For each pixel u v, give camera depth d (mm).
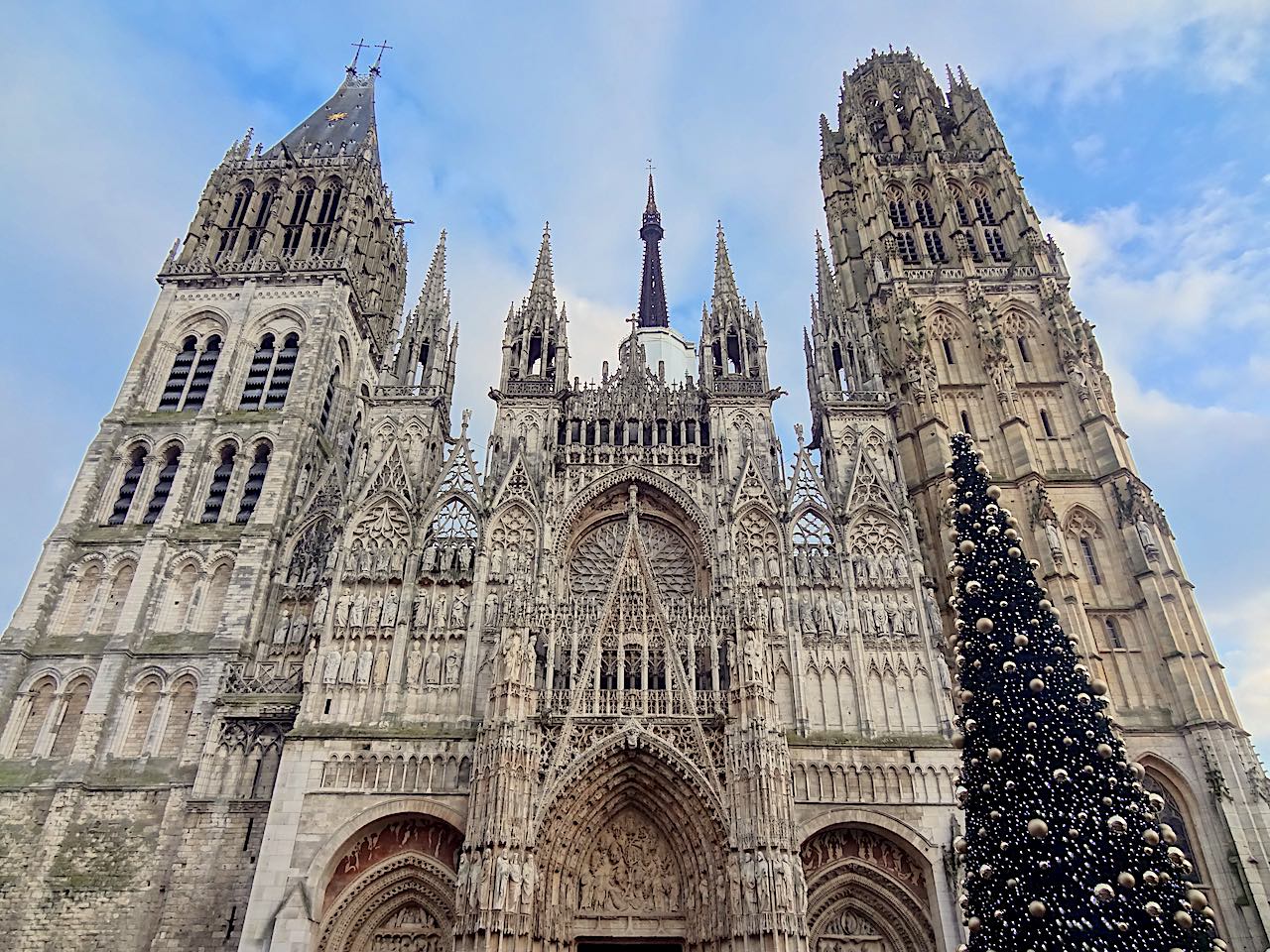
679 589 57656
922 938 45125
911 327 70125
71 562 60219
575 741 46500
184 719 53719
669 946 45688
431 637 53000
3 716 53312
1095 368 68375
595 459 60625
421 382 66312
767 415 62688
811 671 52656
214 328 72875
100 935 46188
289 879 44156
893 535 58188
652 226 140000
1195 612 57312
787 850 42562
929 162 83250
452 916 44969
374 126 95688
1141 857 23328
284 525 62125
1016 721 26125
